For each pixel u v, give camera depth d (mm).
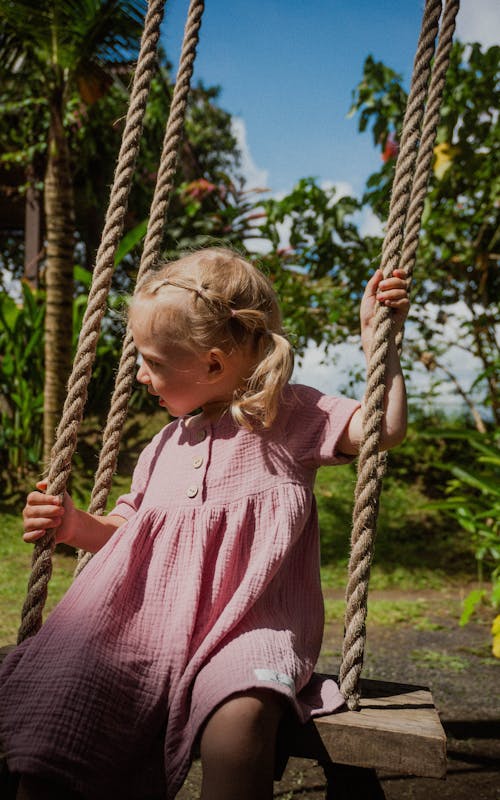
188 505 1392
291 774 2305
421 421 7039
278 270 5789
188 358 1402
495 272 5633
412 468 6699
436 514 6141
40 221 8367
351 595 1287
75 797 1114
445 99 4727
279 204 5492
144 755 1197
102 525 1525
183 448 1505
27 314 6832
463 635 3916
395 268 1372
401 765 1133
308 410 1443
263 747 1069
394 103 5012
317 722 1172
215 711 1092
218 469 1410
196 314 1382
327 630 3912
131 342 1719
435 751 1124
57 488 1467
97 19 4543
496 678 3213
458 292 5812
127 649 1247
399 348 1379
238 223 7648
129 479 6355
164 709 1220
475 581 5129
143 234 5875
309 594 1385
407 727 1159
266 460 1405
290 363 1417
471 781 2225
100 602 1280
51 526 1445
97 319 1542
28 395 6562
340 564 5238
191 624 1254
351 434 1387
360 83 5070
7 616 3785
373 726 1156
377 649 3619
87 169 7922
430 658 3475
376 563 5367
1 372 6699
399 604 4457
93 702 1153
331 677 1376
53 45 4742
